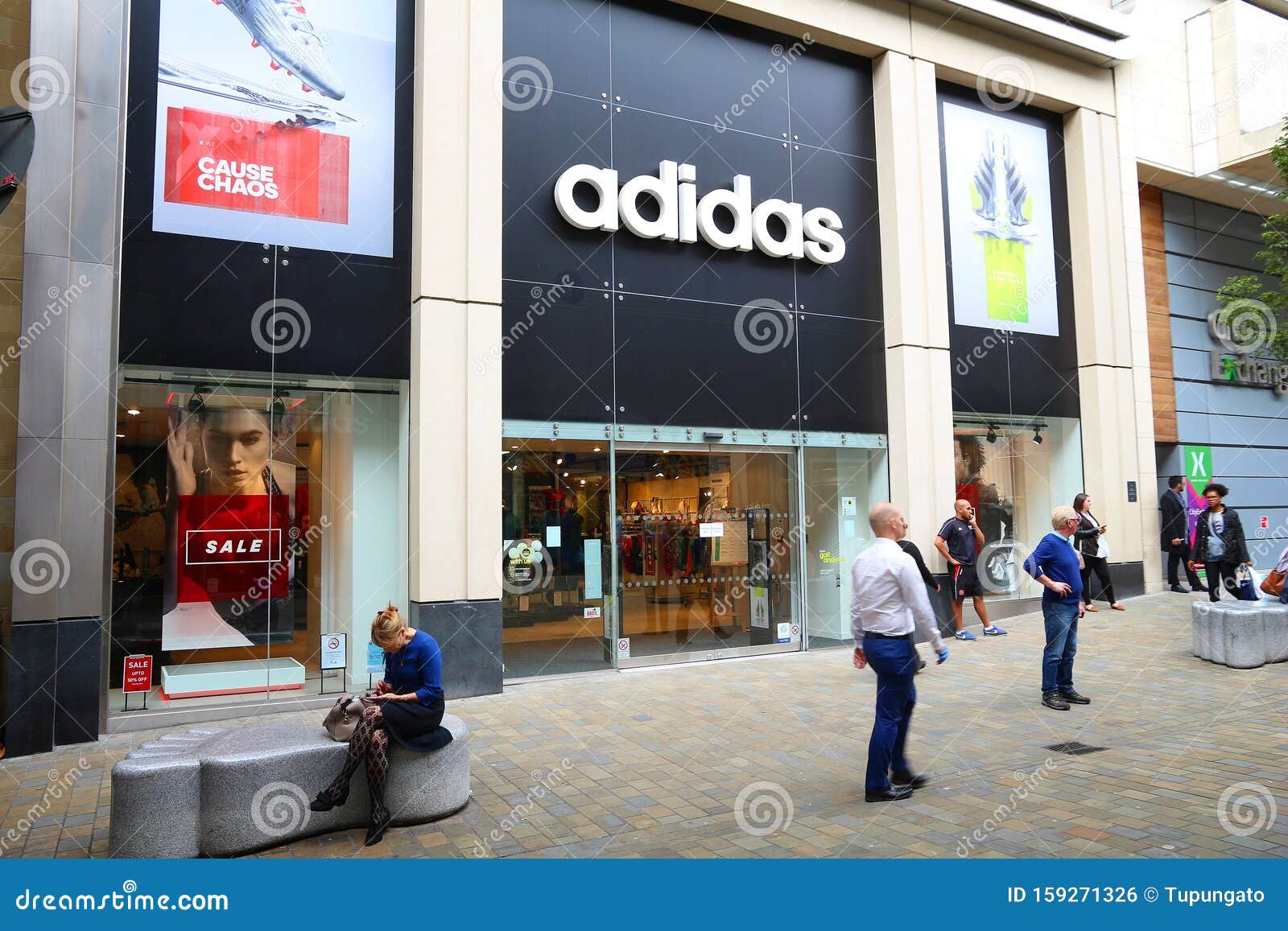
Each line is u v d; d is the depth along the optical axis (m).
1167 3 15.39
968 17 12.63
